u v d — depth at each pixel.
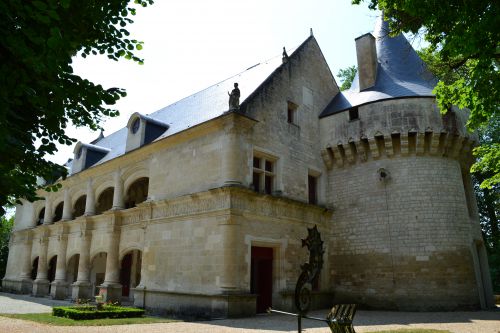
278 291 17.36
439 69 14.06
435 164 19.88
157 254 18.70
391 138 20.03
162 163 20.19
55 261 30.95
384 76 22.83
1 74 5.56
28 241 31.45
